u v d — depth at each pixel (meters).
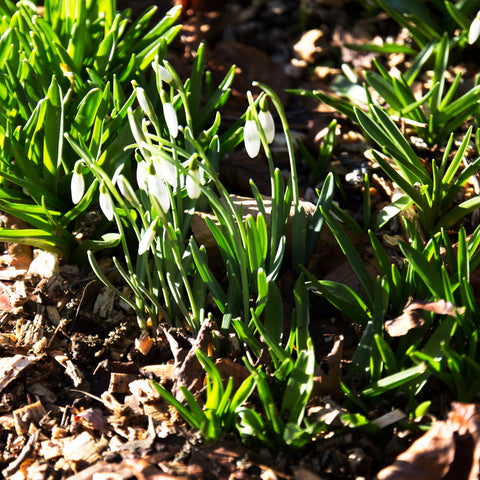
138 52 1.18
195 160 0.97
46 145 1.08
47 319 1.07
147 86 1.16
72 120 1.11
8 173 1.08
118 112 1.09
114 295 1.09
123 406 1.02
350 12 1.41
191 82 1.16
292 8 1.44
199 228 1.09
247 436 0.99
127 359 1.06
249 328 1.04
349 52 1.32
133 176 1.15
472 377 0.99
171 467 0.98
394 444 0.98
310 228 1.08
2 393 1.04
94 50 1.16
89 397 1.04
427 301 1.02
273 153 1.20
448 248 1.03
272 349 0.99
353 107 1.14
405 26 1.25
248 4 1.46
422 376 1.00
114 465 0.99
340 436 0.99
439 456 0.96
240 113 1.25
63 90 1.13
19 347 1.06
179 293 1.04
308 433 0.97
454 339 1.03
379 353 1.00
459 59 1.27
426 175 1.09
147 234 0.97
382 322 1.01
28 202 1.11
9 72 1.10
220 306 1.05
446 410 1.00
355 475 0.98
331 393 1.01
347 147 1.20
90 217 1.10
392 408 1.00
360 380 1.01
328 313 1.08
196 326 1.05
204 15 1.41
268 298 1.04
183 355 1.03
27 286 1.09
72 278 1.10
